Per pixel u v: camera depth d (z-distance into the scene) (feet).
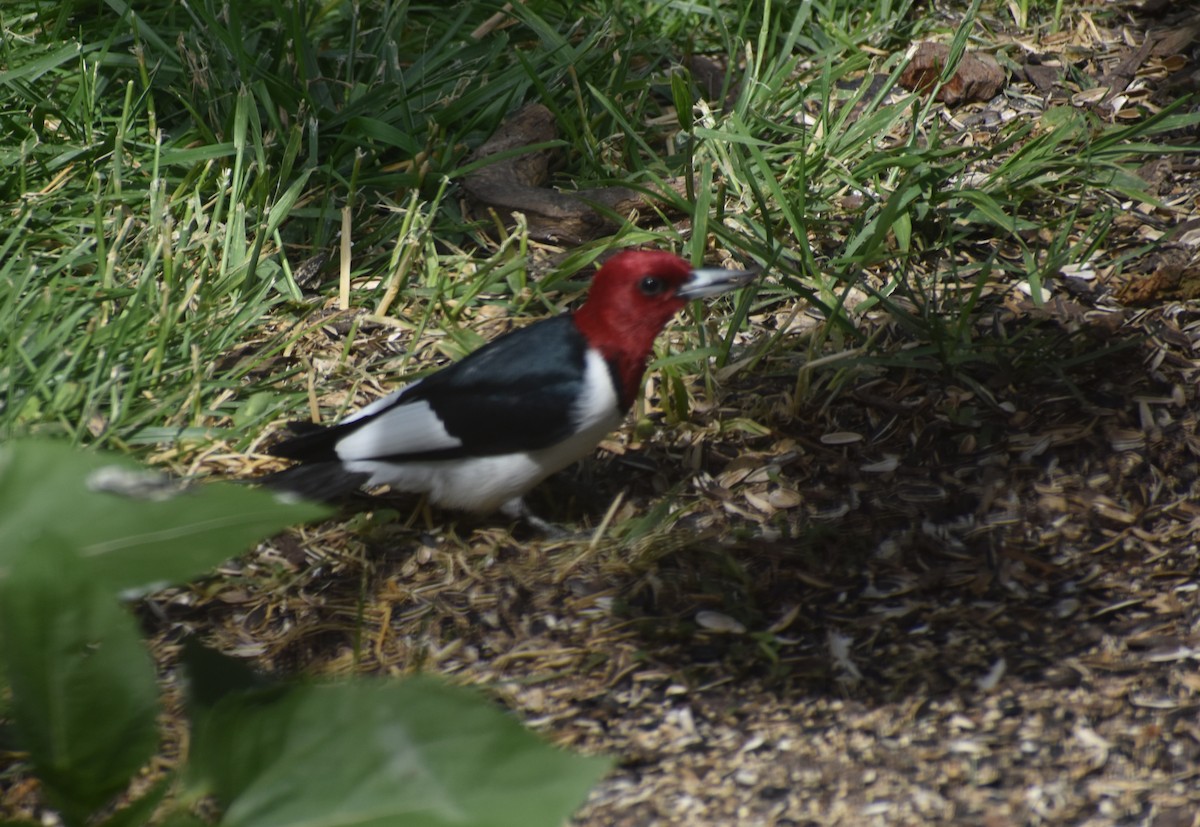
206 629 22.34
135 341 27.76
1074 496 24.77
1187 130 35.88
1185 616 21.43
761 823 17.49
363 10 39.88
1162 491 24.70
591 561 23.79
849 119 36.96
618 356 22.58
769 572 23.32
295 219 33.19
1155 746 18.52
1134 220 32.91
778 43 40.40
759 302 30.76
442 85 35.96
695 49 40.27
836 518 24.67
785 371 28.48
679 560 23.71
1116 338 28.81
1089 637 21.18
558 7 41.16
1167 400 26.86
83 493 5.87
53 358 26.09
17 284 28.25
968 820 17.31
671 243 32.55
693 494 25.46
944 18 41.42
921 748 18.85
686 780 18.44
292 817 6.19
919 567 23.31
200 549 5.82
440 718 6.29
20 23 37.27
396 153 35.58
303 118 34.65
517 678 21.06
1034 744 18.76
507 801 6.05
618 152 36.09
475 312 30.94
